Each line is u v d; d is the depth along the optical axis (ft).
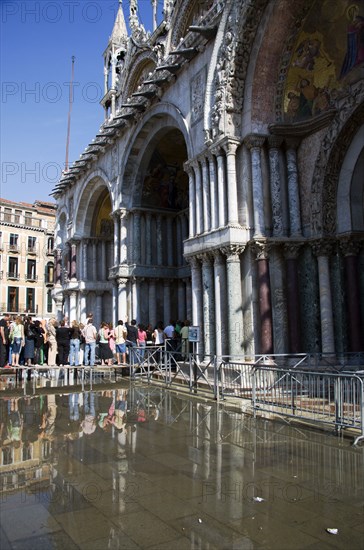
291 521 14.69
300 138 46.55
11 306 186.50
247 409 33.45
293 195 45.78
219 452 22.48
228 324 44.91
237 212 45.83
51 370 63.52
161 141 70.59
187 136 54.39
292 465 20.38
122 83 85.81
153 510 15.48
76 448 23.22
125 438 25.30
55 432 26.76
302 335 44.52
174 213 78.18
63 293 105.09
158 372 53.21
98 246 101.14
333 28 42.11
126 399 38.75
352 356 42.09
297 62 45.80
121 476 18.93
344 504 16.01
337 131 42.60
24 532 13.85
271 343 43.24
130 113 70.33
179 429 27.43
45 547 12.95
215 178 48.34
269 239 44.29
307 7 43.27
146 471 19.58
